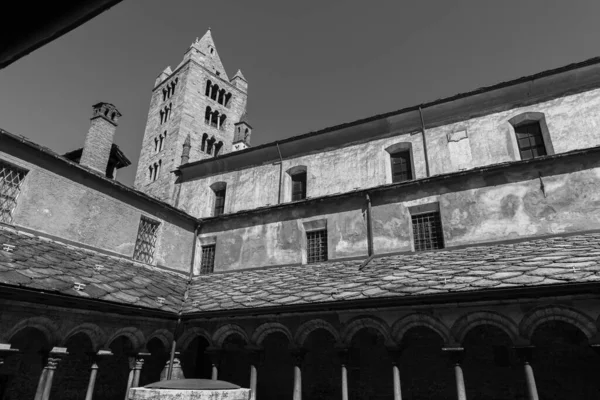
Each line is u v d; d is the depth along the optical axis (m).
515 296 9.81
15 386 13.15
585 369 12.23
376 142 18.52
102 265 13.99
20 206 12.84
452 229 14.78
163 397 6.54
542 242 12.70
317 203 17.69
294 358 12.62
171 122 48.62
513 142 15.74
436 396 13.63
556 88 15.67
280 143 20.44
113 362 15.92
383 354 14.77
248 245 18.72
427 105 17.34
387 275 12.66
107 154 18.84
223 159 22.20
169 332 14.35
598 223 12.70
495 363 13.30
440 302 10.67
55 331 10.75
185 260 19.22
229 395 7.05
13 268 10.05
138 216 17.00
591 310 9.34
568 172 13.70
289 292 13.32
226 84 55.44
